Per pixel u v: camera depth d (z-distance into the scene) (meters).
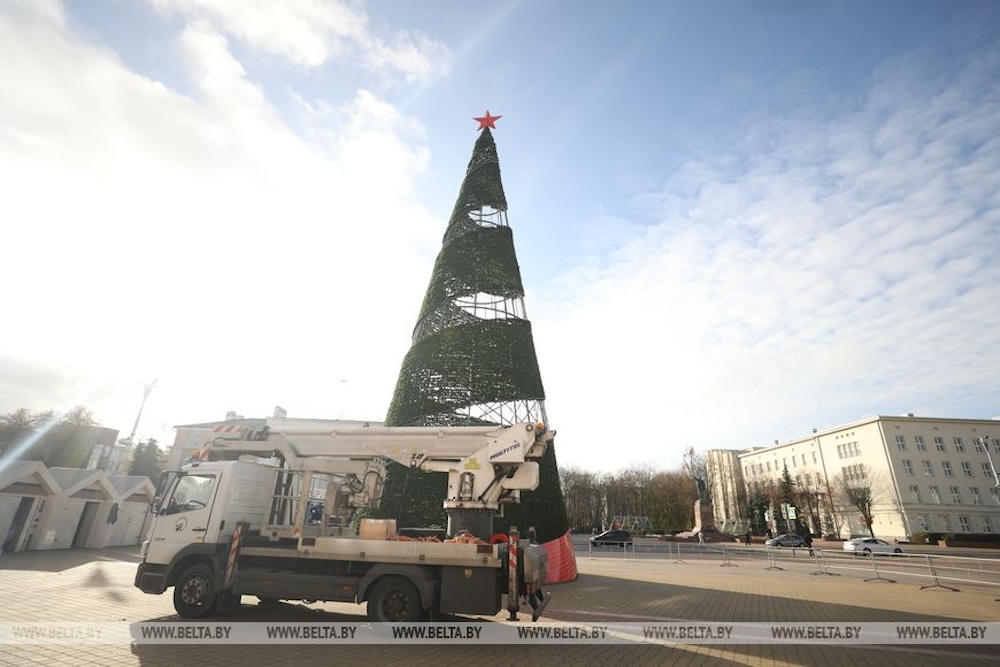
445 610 8.84
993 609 14.02
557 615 11.91
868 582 20.75
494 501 10.24
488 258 21.27
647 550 43.47
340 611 11.29
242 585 9.74
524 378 18.95
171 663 7.14
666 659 8.24
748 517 79.44
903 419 65.81
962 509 62.25
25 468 20.83
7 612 9.94
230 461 10.93
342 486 11.19
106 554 21.64
